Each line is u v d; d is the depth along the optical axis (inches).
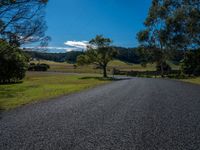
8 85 1071.0
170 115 336.8
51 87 919.7
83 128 267.6
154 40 2278.5
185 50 2089.1
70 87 912.3
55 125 282.0
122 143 215.2
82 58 2311.8
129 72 2957.7
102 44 2258.9
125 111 370.0
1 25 866.8
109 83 1188.5
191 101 475.2
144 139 226.5
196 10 1711.4
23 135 241.1
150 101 479.5
